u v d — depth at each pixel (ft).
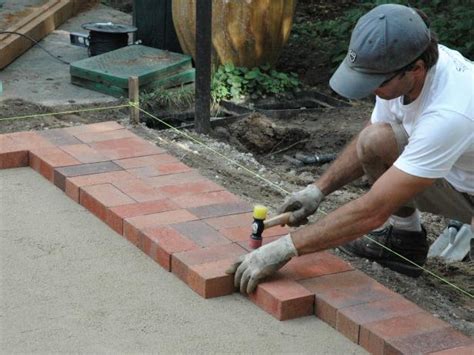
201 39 16.33
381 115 11.97
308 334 11.20
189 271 11.83
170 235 12.45
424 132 10.71
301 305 11.43
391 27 10.51
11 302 11.45
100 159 14.34
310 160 16.79
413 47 10.52
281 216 12.12
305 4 24.44
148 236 12.39
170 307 11.51
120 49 19.17
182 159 15.30
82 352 10.75
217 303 11.62
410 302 11.46
